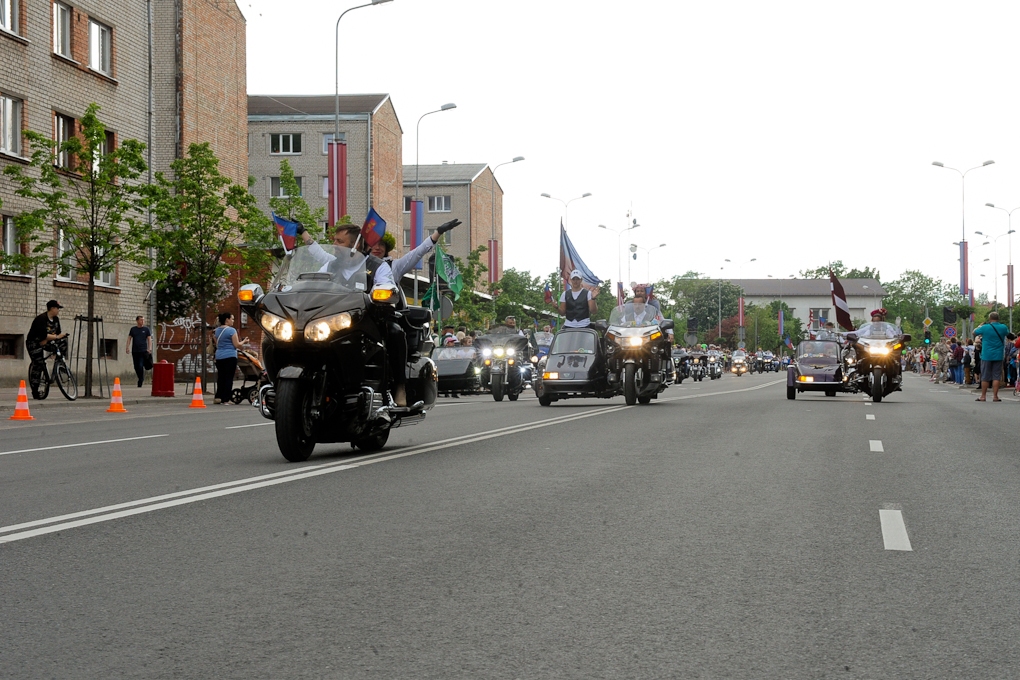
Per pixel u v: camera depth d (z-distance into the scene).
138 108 37.31
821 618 4.79
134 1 37.06
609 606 4.97
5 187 30.47
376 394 10.76
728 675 3.99
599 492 8.50
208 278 32.69
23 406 19.30
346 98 75.81
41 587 5.28
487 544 6.36
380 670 4.03
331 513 7.41
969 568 5.83
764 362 107.56
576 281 24.41
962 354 42.91
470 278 63.25
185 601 5.02
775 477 9.57
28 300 31.19
